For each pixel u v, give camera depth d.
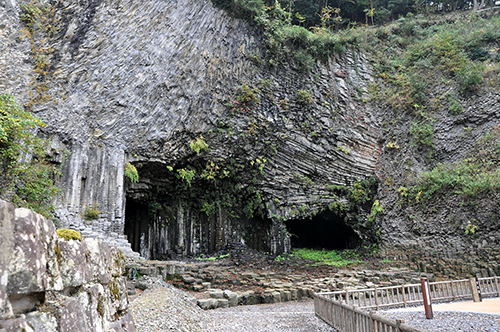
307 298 11.73
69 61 14.87
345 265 17.88
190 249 19.55
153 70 17.00
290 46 22.38
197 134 18.11
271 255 20.03
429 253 17.95
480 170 18.61
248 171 20.50
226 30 20.33
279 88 21.22
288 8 26.78
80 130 14.46
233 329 6.76
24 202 10.79
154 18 17.72
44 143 12.90
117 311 3.25
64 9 15.44
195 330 6.23
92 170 14.41
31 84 13.74
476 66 21.52
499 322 6.40
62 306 2.09
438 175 19.23
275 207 20.91
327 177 21.59
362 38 26.14
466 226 17.48
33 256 1.88
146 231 19.38
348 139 22.23
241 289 12.04
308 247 23.84
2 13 13.57
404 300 9.38
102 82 15.44
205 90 18.62
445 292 10.15
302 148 21.05
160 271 11.37
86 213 13.84
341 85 23.23
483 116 20.20
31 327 1.74
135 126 16.09
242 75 20.19
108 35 16.08
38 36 14.56
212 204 20.47
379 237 20.80
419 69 23.77
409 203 20.20
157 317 6.03
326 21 27.84
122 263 4.17
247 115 19.70
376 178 22.09
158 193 18.92
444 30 25.89
